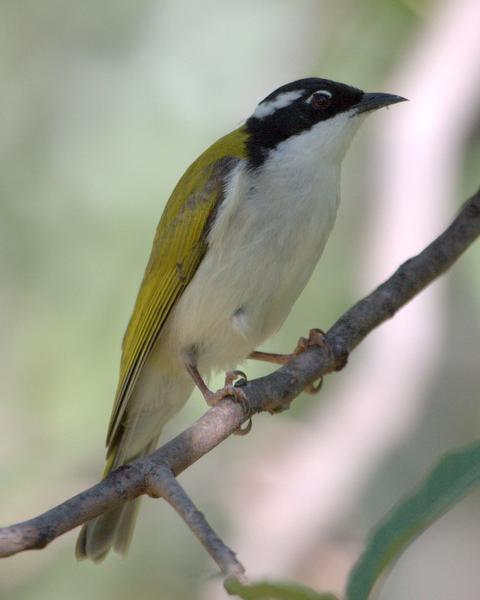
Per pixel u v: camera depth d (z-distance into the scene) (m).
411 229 10.79
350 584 4.84
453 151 11.16
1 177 13.69
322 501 11.48
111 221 13.12
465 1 11.42
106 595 12.86
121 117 13.66
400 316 11.15
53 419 13.05
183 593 12.86
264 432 12.97
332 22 13.03
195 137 13.40
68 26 14.65
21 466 13.27
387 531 4.98
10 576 12.87
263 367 12.17
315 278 12.77
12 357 13.21
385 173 11.17
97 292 13.02
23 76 14.47
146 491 6.58
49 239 13.30
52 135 13.92
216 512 12.62
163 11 14.23
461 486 5.09
